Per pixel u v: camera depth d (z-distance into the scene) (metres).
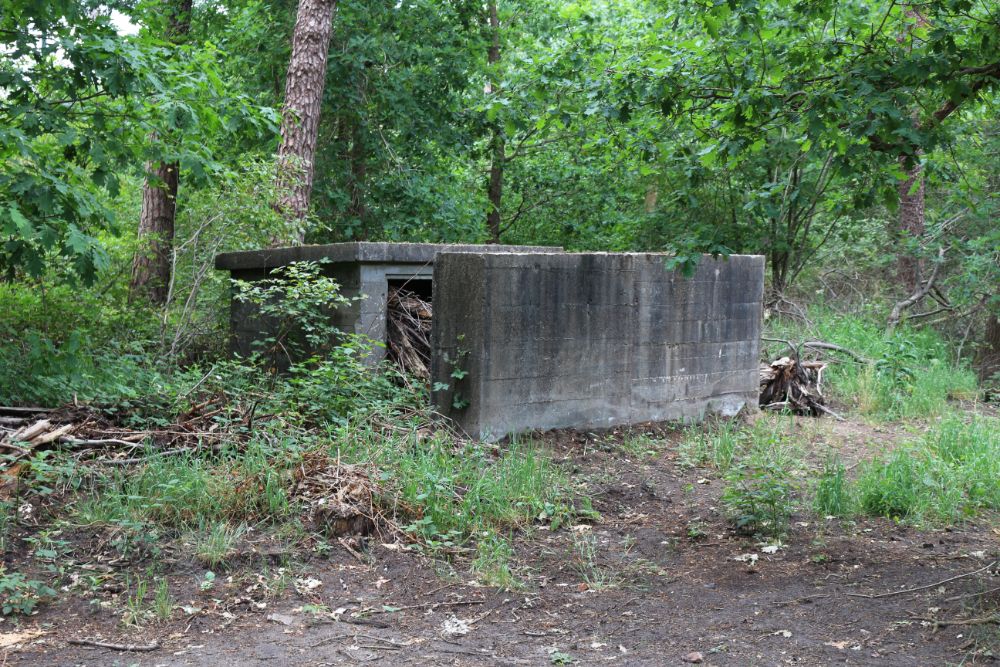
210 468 6.36
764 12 6.48
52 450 6.39
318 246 9.49
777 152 10.62
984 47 5.87
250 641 4.38
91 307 10.37
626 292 9.12
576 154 19.66
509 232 21.77
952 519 6.71
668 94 6.41
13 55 7.27
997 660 4.21
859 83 5.64
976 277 14.41
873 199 6.15
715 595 5.18
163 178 13.89
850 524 6.57
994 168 14.61
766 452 8.74
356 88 17.03
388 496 6.11
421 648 4.38
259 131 9.22
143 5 8.91
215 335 11.60
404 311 9.74
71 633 4.39
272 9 16.98
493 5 20.08
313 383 8.04
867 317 16.27
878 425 10.59
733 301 10.33
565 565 5.61
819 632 4.62
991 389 13.26
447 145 18.02
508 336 8.12
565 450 8.32
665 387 9.58
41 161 7.39
